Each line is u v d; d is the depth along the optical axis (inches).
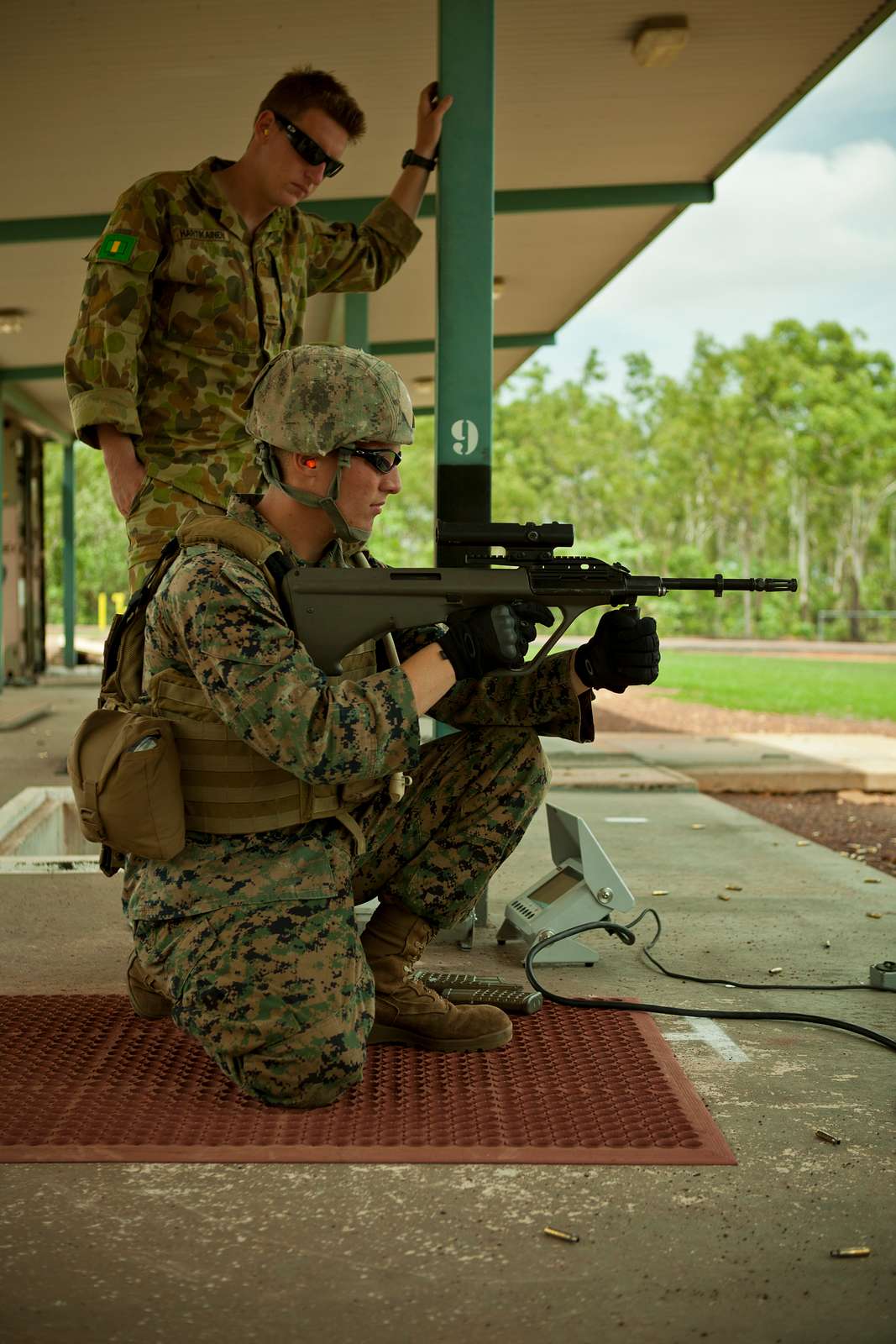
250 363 137.9
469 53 155.9
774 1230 79.0
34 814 243.8
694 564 2064.5
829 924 160.2
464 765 110.0
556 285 414.3
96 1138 90.2
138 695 102.3
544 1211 81.0
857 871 195.3
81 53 238.8
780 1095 100.9
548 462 2780.5
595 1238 77.8
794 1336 68.1
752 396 2263.8
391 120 276.2
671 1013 120.9
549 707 107.9
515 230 351.6
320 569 97.6
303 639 96.7
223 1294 71.6
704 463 2448.3
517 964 139.4
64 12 222.4
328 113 132.8
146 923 98.5
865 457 2151.8
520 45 239.3
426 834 108.7
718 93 263.4
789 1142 91.7
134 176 305.1
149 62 243.8
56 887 175.2
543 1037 112.5
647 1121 94.0
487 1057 107.1
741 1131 93.7
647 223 346.0
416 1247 76.7
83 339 131.0
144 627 102.7
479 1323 69.0
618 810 255.8
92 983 131.0
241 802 95.6
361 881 109.7
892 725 480.4
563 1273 74.0
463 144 156.3
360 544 102.0
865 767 312.8
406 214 156.7
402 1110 95.7
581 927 138.3
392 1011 108.1
